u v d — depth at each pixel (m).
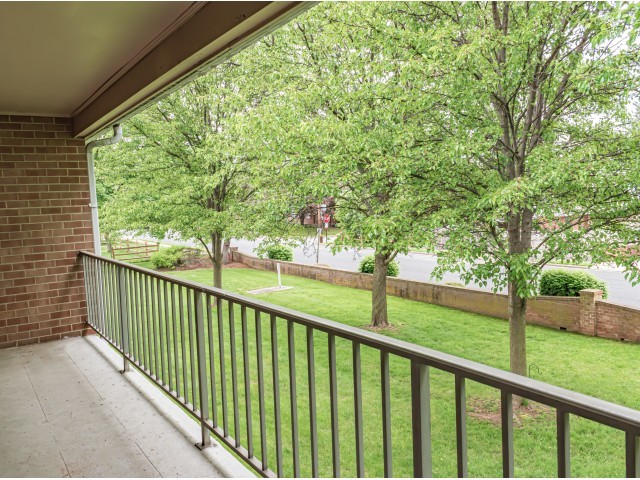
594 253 5.45
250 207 9.33
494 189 5.61
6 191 4.96
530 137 5.96
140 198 10.20
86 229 5.40
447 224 5.99
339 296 10.70
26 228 5.07
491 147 5.87
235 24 2.14
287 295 10.85
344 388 6.12
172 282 2.85
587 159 5.35
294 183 7.64
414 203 6.23
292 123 7.00
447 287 9.69
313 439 1.67
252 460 2.10
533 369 5.90
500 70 5.60
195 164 9.79
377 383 6.27
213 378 2.48
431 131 6.04
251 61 8.80
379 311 8.34
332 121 6.51
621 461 4.15
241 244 21.86
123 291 3.95
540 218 5.81
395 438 4.77
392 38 6.14
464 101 5.66
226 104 9.22
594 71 5.11
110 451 2.65
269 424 5.19
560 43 5.36
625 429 0.77
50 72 3.54
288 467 4.36
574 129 6.02
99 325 4.92
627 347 6.39
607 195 5.30
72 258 5.32
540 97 5.84
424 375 1.18
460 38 6.03
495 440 4.69
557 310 7.54
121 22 2.62
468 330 7.94
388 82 6.34
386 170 6.08
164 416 3.11
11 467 2.50
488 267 5.77
